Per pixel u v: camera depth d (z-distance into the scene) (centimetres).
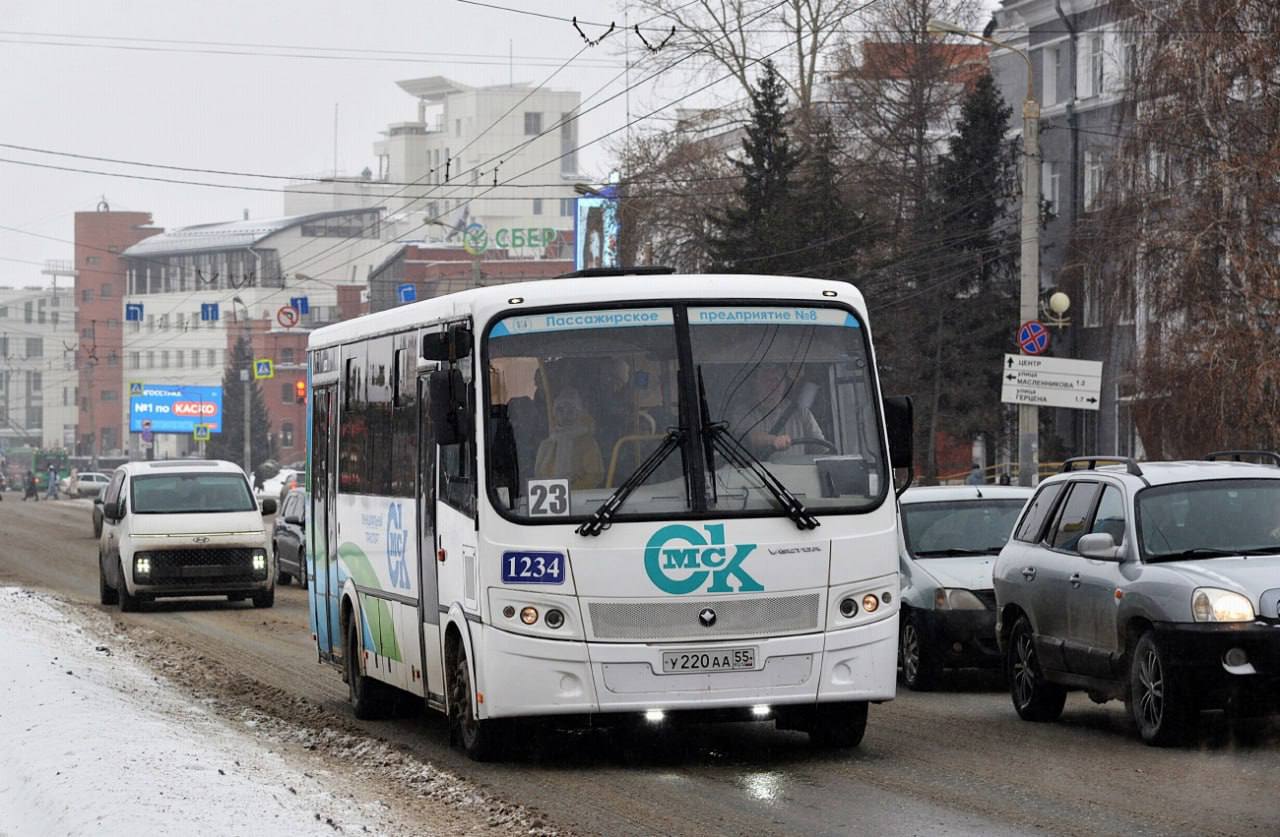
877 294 6069
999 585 1638
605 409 1324
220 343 17475
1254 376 3288
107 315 18650
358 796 1195
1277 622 1309
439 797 1210
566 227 18088
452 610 1388
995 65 6588
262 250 17275
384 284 14288
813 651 1310
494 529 1306
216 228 18000
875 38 6469
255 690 1988
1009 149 6128
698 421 1323
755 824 1074
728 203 6519
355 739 1547
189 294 17738
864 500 1338
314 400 1952
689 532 1299
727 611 1299
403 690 1631
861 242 6028
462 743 1410
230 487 3262
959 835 1016
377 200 19812
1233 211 3394
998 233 6125
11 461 17800
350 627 1775
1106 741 1428
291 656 2383
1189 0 3488
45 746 1302
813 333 1362
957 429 5994
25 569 4397
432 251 14275
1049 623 1539
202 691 1984
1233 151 3406
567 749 1452
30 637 2350
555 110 18238
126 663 2248
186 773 1169
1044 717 1587
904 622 1923
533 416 1324
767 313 1357
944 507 2027
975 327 6038
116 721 1450
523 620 1296
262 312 17150
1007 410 6038
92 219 18738
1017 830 1025
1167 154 3506
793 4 6562
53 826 1024
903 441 1369
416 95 19838
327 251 15650
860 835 1027
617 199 6750
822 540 1316
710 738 1505
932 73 6406
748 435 1327
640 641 1293
